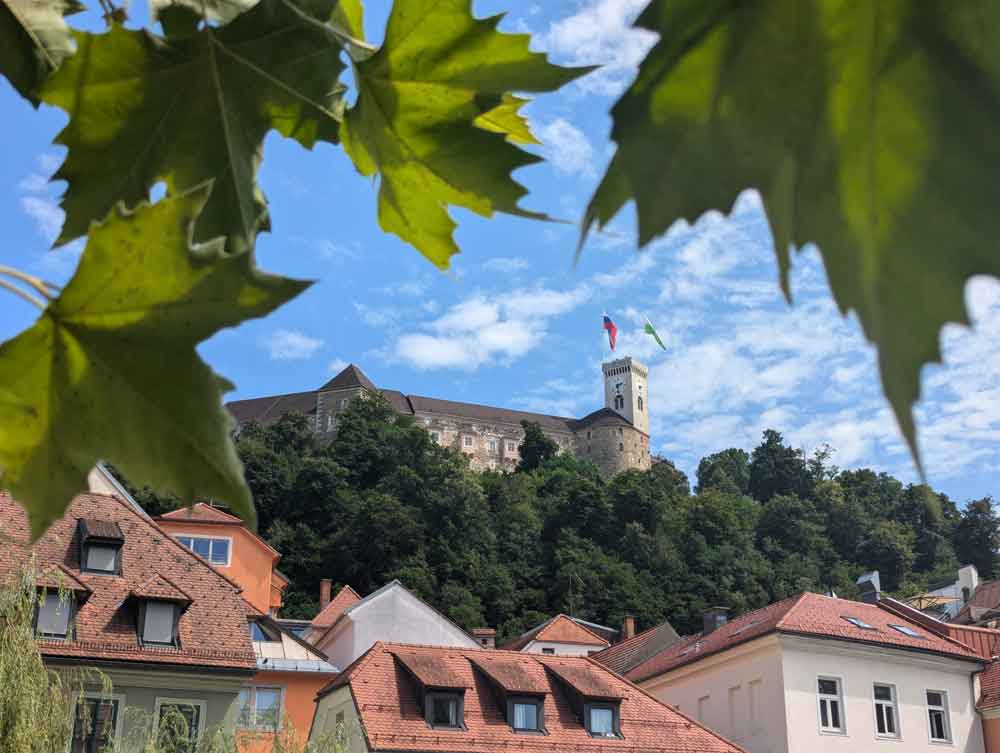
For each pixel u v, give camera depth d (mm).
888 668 27000
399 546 82750
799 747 25391
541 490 104375
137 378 721
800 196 471
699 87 488
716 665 28250
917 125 448
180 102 1129
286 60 1139
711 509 99688
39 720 9930
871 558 104250
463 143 1086
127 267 712
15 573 10602
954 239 432
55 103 1112
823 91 468
